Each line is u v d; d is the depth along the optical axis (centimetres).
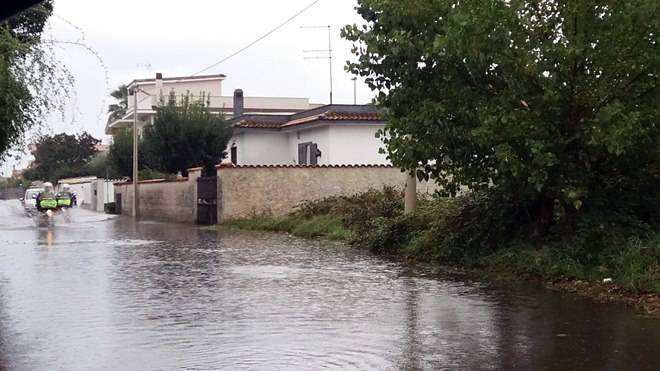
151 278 1279
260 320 889
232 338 791
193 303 1014
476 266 1359
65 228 2881
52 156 8294
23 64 992
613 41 1135
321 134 3331
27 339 791
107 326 858
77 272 1372
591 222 1212
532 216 1356
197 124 3691
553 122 1182
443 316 905
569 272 1153
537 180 1165
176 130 3688
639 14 1096
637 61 1130
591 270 1149
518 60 1173
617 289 1052
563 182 1197
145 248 1884
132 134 4588
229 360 697
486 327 838
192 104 3978
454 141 1255
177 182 3381
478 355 710
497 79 1256
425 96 1305
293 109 6719
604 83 1167
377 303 1002
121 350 739
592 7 1148
